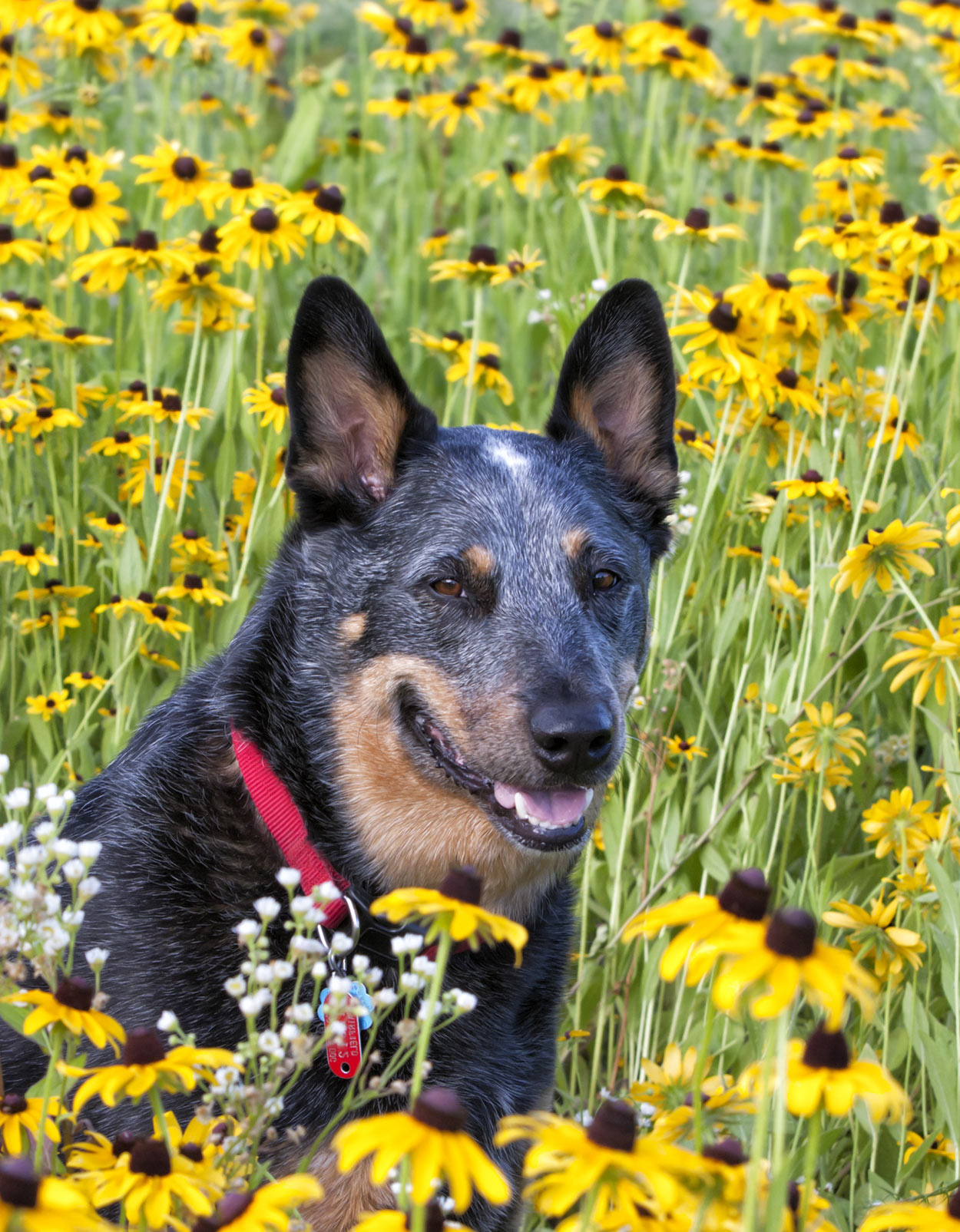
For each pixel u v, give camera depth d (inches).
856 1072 68.9
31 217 198.5
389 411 138.4
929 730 158.9
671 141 347.3
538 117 307.0
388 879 133.0
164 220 226.4
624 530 145.3
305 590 135.8
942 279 181.9
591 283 221.8
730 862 165.0
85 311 247.9
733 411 195.8
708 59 284.4
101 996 76.7
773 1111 87.9
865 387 204.7
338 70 363.6
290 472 136.9
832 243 187.3
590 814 136.7
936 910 135.6
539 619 128.0
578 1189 62.0
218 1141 88.5
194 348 183.3
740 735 173.9
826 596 165.9
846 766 165.0
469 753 124.2
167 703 143.9
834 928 150.4
